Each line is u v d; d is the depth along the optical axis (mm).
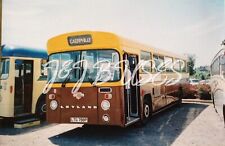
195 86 18469
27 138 7684
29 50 9875
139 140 7262
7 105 9086
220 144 6824
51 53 7836
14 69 9250
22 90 9758
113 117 6930
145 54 9117
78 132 8414
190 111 12570
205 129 8547
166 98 11516
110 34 7176
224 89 8164
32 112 9977
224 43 8352
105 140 7312
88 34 7371
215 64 10000
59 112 7492
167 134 7934
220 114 9188
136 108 8445
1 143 7133
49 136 7918
